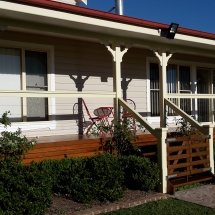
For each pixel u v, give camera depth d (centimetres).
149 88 1064
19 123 801
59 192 621
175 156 697
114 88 808
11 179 499
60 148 697
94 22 712
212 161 771
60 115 871
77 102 903
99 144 750
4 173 511
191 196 653
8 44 787
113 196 597
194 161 736
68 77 887
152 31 810
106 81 962
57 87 866
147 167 657
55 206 564
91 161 631
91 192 590
